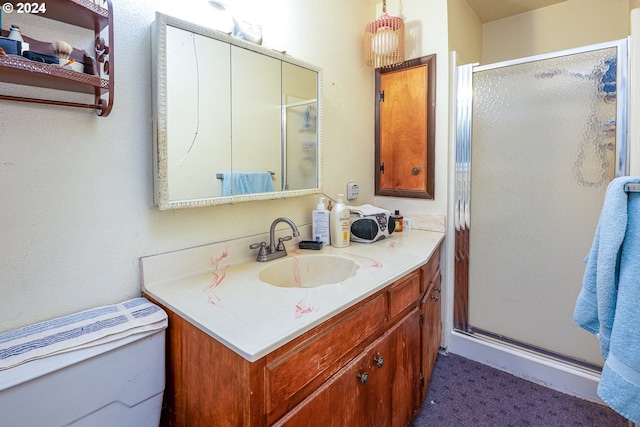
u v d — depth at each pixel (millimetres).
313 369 844
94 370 812
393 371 1206
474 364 1892
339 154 1882
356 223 1674
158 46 1031
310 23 1649
